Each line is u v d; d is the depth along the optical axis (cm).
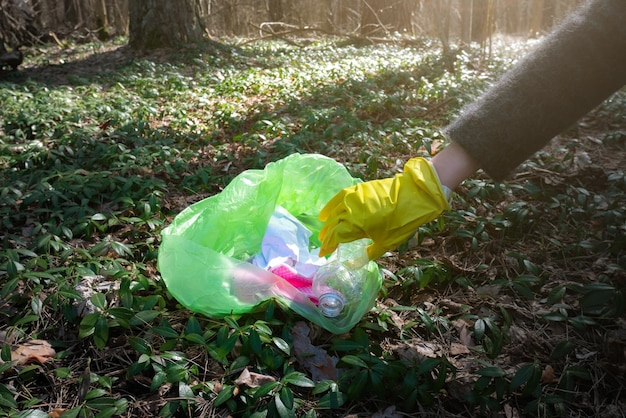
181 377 246
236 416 241
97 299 284
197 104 868
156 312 282
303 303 272
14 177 504
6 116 733
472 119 181
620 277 318
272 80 1063
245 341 262
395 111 740
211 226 301
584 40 167
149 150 588
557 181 465
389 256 363
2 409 234
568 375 256
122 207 441
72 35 2122
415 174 192
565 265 354
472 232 365
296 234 317
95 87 1014
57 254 361
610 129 637
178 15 1466
